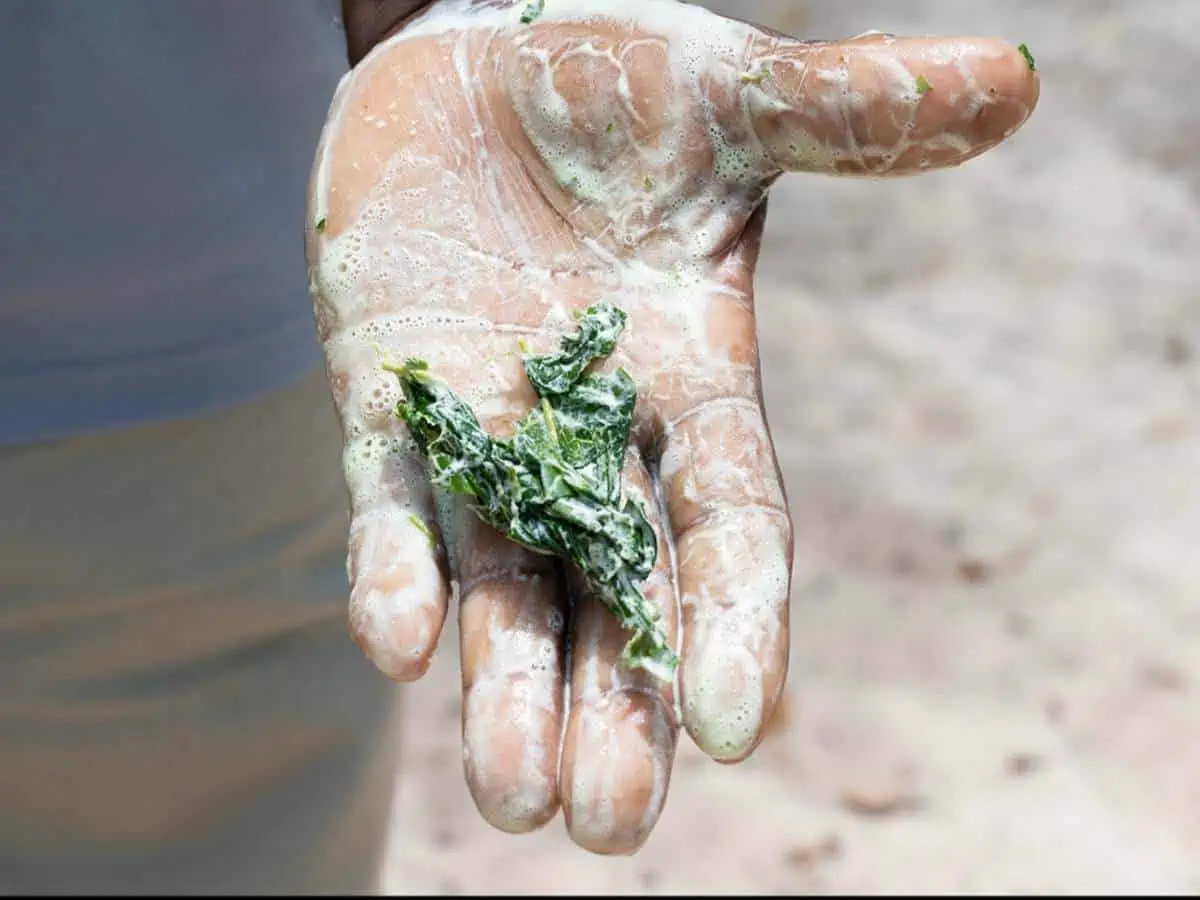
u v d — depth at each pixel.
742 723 0.41
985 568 0.73
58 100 0.47
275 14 0.49
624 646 0.42
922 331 0.88
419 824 0.67
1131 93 1.02
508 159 0.46
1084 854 0.62
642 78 0.45
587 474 0.43
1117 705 0.67
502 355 0.45
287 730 0.58
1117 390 0.83
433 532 0.43
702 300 0.45
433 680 0.73
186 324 0.51
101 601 0.53
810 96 0.43
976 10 1.08
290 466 0.54
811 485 0.78
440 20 0.48
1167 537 0.74
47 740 0.56
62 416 0.50
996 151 1.00
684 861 0.64
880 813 0.64
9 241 0.48
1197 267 0.90
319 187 0.46
